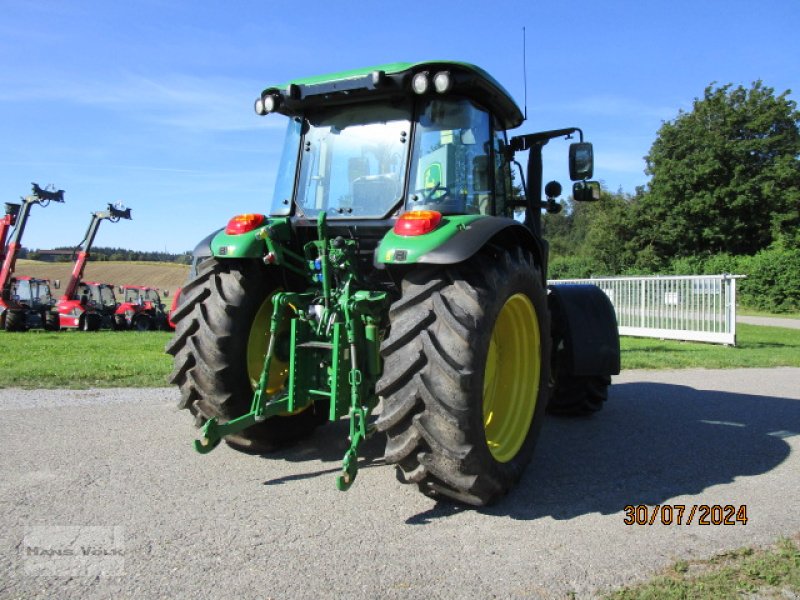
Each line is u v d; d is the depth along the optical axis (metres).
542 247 5.21
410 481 3.22
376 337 3.70
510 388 3.99
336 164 4.12
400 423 3.14
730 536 3.08
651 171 43.94
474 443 3.10
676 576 2.63
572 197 5.15
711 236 39.66
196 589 2.46
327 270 3.68
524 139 5.12
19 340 14.34
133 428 4.90
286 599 2.39
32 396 6.15
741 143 39.91
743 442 4.95
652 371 9.33
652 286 16.48
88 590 2.44
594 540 3.00
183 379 4.03
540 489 3.77
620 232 43.31
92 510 3.24
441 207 3.84
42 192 18.69
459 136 3.96
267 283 4.15
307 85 3.97
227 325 3.94
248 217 3.99
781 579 2.59
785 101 40.84
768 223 39.72
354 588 2.49
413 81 3.69
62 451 4.25
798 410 6.23
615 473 4.11
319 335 3.78
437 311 3.20
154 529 3.01
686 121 41.50
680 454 4.59
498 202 4.50
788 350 12.87
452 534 3.04
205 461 4.12
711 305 14.60
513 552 2.85
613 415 5.97
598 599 2.43
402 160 3.92
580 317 5.39
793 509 3.47
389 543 2.91
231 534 2.98
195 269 4.46
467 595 2.45
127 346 12.44
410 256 3.19
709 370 9.48
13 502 3.32
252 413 3.76
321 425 5.02
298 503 3.41
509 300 3.69
